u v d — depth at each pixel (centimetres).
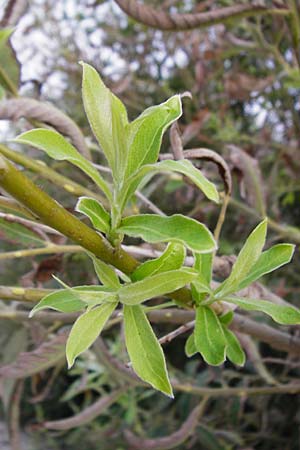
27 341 57
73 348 20
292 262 89
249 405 103
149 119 20
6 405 56
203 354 24
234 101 98
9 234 38
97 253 20
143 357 20
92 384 84
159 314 42
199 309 25
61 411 133
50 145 19
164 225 19
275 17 64
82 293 20
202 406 57
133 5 41
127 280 23
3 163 18
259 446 101
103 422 114
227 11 44
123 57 106
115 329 86
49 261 43
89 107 19
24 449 117
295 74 66
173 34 100
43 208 19
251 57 93
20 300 31
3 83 40
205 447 91
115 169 20
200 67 81
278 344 43
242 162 53
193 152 33
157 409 99
